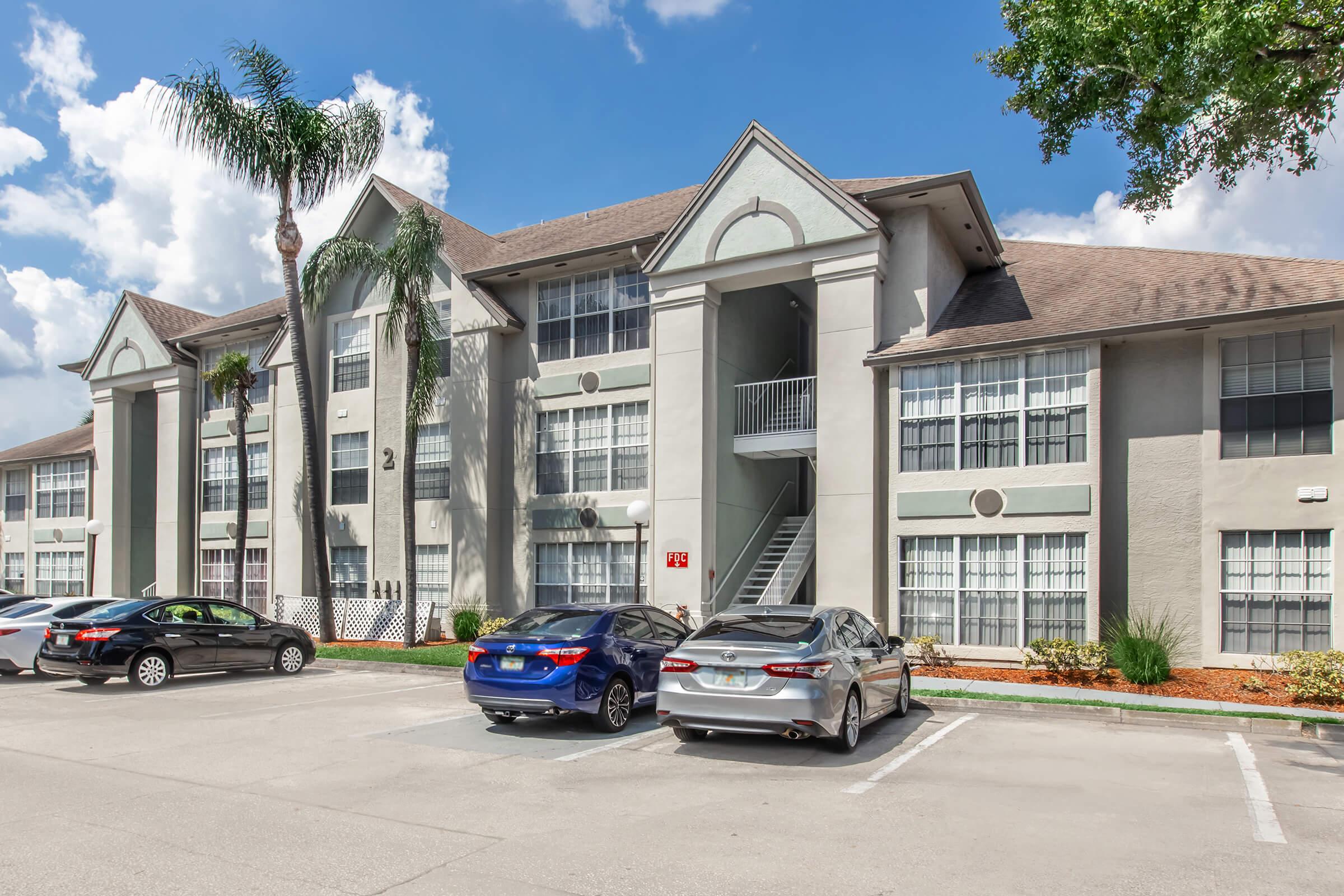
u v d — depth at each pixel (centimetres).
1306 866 601
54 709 1285
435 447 2336
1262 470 1438
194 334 2858
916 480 1683
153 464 3178
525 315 2259
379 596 2388
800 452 1998
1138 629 1455
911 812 729
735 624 1014
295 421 2600
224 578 2805
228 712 1248
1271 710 1165
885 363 1720
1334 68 1005
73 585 3244
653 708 1241
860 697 1003
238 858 611
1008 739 1042
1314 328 1419
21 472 3528
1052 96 1153
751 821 703
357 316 2533
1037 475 1572
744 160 1911
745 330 2127
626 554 2050
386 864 601
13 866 595
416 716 1206
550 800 770
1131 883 568
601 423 2116
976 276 2027
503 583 2212
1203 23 950
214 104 2072
